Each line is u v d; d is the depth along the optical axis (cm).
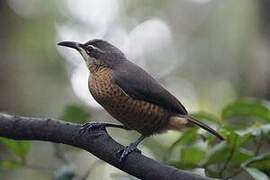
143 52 2095
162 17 2106
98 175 1514
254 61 1252
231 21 1786
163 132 771
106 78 766
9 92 1546
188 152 734
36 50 1762
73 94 1762
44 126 616
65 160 770
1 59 1585
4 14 1642
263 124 703
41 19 1820
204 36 1986
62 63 1789
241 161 688
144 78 762
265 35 1212
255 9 1334
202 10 2050
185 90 1933
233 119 838
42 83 1716
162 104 751
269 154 646
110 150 618
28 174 1393
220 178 687
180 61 2028
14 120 613
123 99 751
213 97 1802
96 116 1725
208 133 723
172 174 595
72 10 1891
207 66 1916
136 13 2094
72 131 618
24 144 735
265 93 1198
